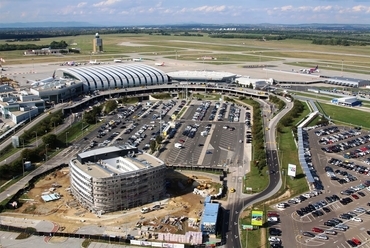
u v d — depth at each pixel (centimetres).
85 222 19300
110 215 19988
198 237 17450
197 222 19175
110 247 17338
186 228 18738
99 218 19675
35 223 19200
